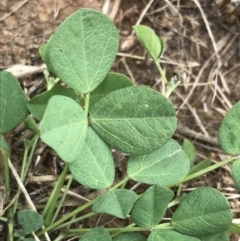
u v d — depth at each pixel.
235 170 0.15
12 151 0.18
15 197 0.17
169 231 0.14
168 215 0.19
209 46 0.22
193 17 0.22
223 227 0.14
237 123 0.15
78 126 0.13
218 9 0.22
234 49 0.22
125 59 0.21
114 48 0.14
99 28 0.13
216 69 0.21
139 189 0.19
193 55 0.21
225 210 0.14
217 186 0.20
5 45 0.19
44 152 0.18
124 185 0.18
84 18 0.13
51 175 0.18
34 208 0.16
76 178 0.14
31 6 0.20
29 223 0.15
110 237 0.14
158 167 0.15
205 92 0.21
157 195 0.14
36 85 0.19
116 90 0.14
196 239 0.14
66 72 0.13
